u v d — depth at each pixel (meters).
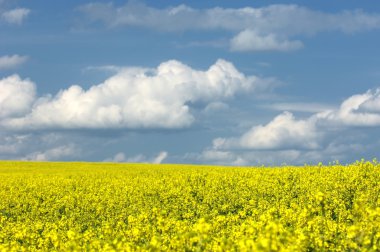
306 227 13.25
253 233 11.59
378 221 11.84
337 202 21.19
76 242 13.20
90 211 28.45
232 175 35.03
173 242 11.33
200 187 31.08
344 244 12.02
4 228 22.39
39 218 28.27
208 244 11.23
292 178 32.06
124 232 15.28
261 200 26.36
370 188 24.89
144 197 30.19
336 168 32.59
